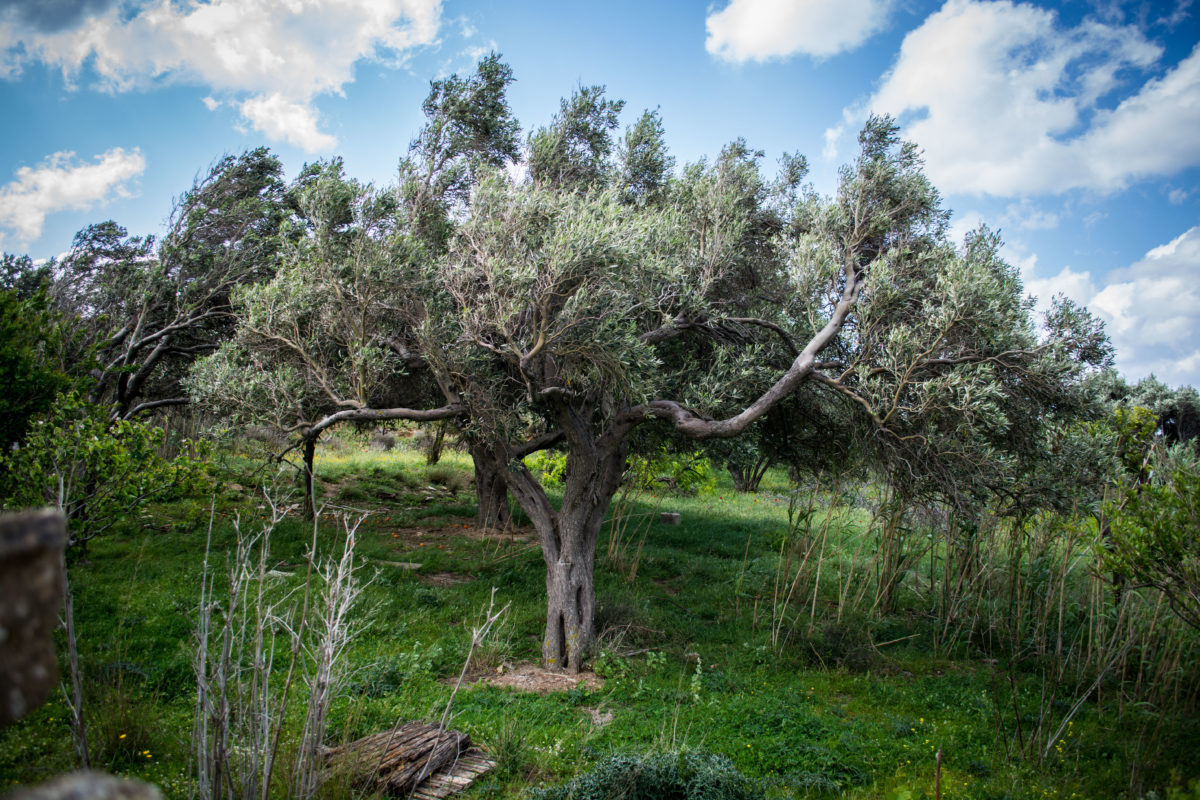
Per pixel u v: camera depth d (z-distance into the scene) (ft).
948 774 20.43
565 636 29.07
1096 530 30.45
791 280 31.01
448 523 56.39
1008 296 26.48
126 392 38.70
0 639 2.75
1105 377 30.76
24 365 20.44
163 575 32.14
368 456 86.22
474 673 26.78
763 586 40.55
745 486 88.43
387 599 32.42
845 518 50.78
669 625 34.06
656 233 28.09
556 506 63.21
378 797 15.88
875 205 30.73
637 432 40.11
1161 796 18.93
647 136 34.40
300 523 45.60
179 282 38.81
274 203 42.96
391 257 27.32
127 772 15.79
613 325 25.20
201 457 24.16
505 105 35.06
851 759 21.02
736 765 20.51
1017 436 30.04
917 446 27.86
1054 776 20.63
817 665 30.45
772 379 32.60
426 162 33.30
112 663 21.34
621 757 17.93
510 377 29.89
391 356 32.01
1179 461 27.04
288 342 28.35
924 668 30.76
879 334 28.78
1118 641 28.37
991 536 34.65
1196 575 18.07
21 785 14.52
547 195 28.09
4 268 38.70
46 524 2.96
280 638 24.90
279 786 14.96
